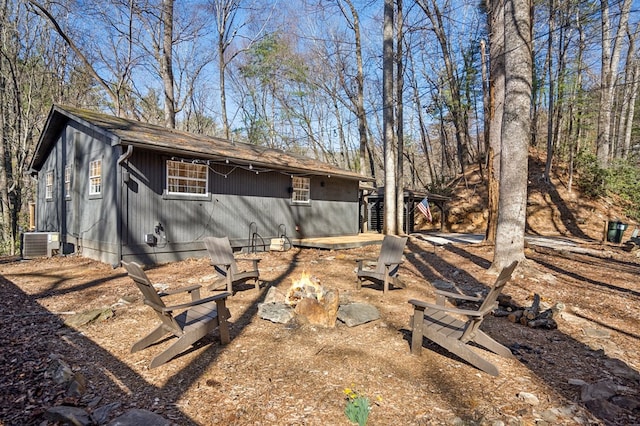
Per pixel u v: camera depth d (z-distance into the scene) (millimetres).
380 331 3902
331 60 24125
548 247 10680
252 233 10180
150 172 7941
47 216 11859
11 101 17203
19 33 16328
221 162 9258
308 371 2924
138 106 21531
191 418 2256
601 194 18328
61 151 10539
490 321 4391
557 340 3793
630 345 3760
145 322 4086
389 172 12922
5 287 5863
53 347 3326
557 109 21875
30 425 2125
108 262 7867
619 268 7730
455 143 32281
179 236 8469
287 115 27781
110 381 2715
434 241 12234
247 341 3555
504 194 6832
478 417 2305
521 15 6402
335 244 10258
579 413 2379
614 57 18453
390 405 2451
